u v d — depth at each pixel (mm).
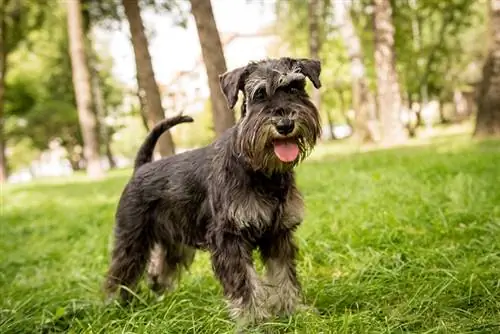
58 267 1974
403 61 9148
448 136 7059
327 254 1631
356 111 7242
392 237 1681
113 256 1487
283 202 1222
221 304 1286
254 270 1212
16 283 1730
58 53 10797
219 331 1171
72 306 1439
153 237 1460
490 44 4891
